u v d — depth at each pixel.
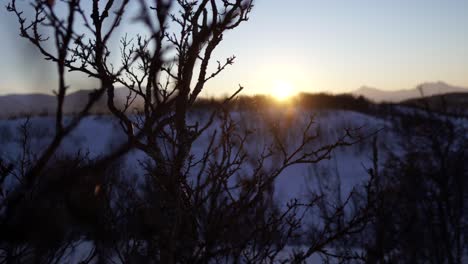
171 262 1.79
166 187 1.85
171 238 1.80
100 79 0.67
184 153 1.83
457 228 5.23
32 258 1.12
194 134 1.86
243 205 2.05
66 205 0.75
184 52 1.67
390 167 5.30
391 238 3.32
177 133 1.81
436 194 5.30
